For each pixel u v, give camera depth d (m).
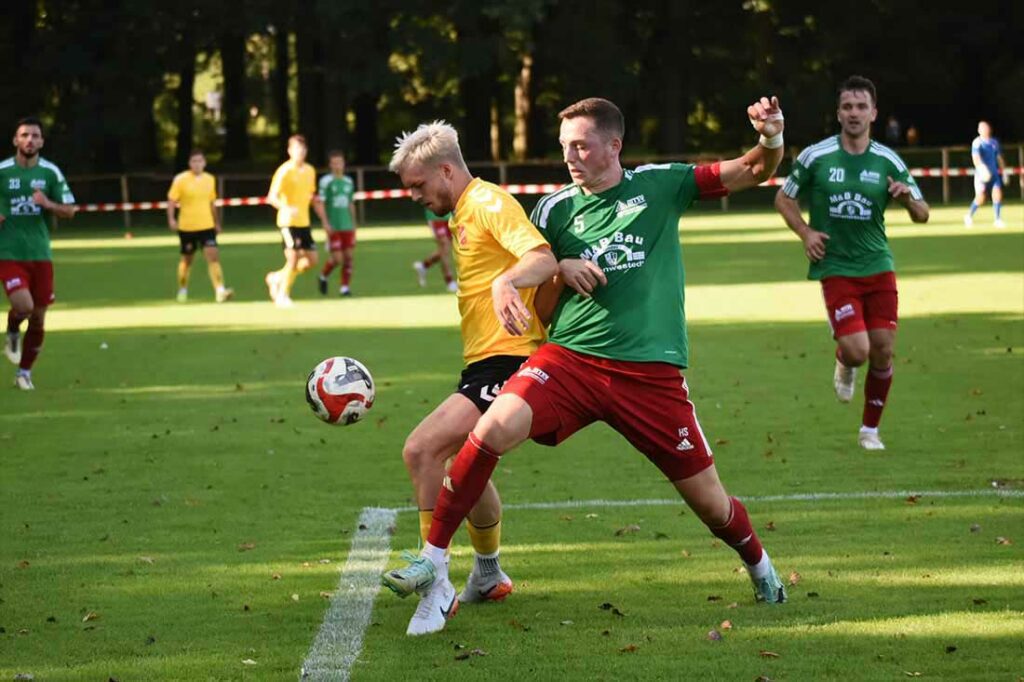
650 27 169.75
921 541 21.84
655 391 17.83
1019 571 19.97
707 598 19.09
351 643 17.44
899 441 30.41
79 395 39.28
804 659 16.36
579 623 18.12
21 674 16.41
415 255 92.38
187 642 17.62
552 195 18.45
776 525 23.17
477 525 18.80
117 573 21.05
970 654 16.41
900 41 174.12
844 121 29.06
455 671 16.25
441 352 46.44
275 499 26.17
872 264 29.39
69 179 139.50
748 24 165.38
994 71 178.12
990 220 105.56
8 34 155.12
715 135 182.12
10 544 22.91
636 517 24.12
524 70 167.38
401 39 146.25
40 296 40.38
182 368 44.03
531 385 17.66
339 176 66.31
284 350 47.66
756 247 88.31
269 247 104.69
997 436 30.66
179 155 171.38
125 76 153.88
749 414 34.22
